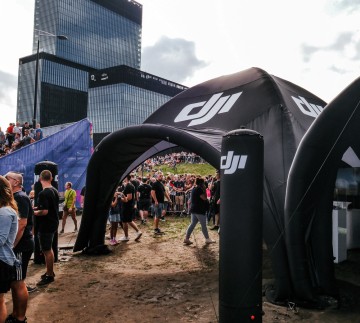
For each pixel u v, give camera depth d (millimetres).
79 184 14320
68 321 4410
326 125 4707
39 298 5191
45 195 5707
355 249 7902
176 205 15172
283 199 5273
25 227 4242
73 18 139250
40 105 125250
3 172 11578
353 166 7512
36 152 12578
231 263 3053
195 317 4492
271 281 5516
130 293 5438
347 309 4543
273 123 6141
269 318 4301
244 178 3070
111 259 7609
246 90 6977
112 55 154250
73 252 8156
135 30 166000
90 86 128125
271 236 5062
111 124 122250
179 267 6969
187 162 35719
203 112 7125
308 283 4688
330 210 4996
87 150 14641
